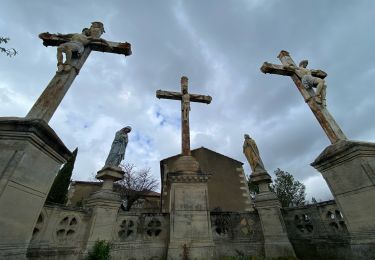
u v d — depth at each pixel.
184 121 8.74
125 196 23.78
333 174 5.15
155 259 6.42
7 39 5.00
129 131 7.62
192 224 6.66
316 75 7.05
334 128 5.68
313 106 6.39
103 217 6.03
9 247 3.27
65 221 5.52
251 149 8.16
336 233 6.14
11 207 3.37
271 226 6.91
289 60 7.60
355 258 4.48
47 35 5.62
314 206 6.85
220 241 7.05
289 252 6.34
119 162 7.03
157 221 7.07
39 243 4.83
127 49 6.26
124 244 6.26
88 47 6.04
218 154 20.31
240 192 18.72
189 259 6.12
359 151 4.64
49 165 4.18
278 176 30.23
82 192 24.12
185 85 9.59
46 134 3.97
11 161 3.47
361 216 4.51
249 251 6.91
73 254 5.36
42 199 4.00
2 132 3.65
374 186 4.34
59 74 5.11
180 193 7.10
